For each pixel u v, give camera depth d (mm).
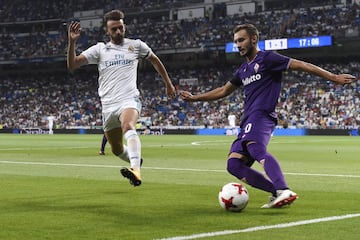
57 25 135875
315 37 100062
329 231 11055
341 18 105375
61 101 128125
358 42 100375
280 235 10641
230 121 95500
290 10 112062
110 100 16984
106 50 17078
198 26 118438
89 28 130625
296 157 37719
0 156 38938
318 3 111812
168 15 125938
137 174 14430
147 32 123000
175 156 38594
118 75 16984
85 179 22344
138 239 10336
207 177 23438
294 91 108625
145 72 125500
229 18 116375
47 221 12359
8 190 18484
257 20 113125
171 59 122375
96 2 131000
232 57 117250
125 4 128375
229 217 12812
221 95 15094
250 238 10352
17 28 138625
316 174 25000
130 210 13961
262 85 14062
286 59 13797
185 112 114000
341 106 102875
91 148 51094
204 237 10445
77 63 16562
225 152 43719
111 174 24906
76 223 12102
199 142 65062
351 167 29125
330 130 94062
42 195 17094
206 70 121500
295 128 97625
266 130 13844
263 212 13523
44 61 128500
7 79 137875
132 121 16266
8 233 11000
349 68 108812
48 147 53219
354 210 13867
